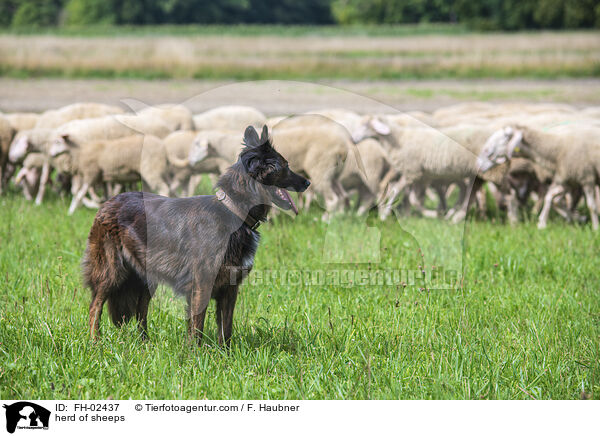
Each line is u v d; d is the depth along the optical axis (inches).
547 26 3280.0
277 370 299.7
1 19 3983.8
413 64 2124.8
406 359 313.9
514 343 334.3
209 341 323.9
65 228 554.9
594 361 309.6
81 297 385.1
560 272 466.0
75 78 1910.7
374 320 369.1
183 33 3053.6
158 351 304.3
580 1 3196.4
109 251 324.2
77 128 674.8
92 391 279.1
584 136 634.8
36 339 318.3
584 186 644.7
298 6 4296.3
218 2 3860.7
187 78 1939.0
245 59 2236.7
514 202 659.4
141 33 3016.7
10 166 804.0
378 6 4141.2
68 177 763.4
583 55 2236.7
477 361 307.4
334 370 300.5
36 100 1486.2
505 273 476.1
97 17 3654.0
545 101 1492.4
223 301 318.3
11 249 482.0
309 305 392.2
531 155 647.1
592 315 378.0
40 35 2832.2
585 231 605.0
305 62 2124.8
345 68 2075.5
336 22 4461.1
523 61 2112.5
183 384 281.7
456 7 3612.2
